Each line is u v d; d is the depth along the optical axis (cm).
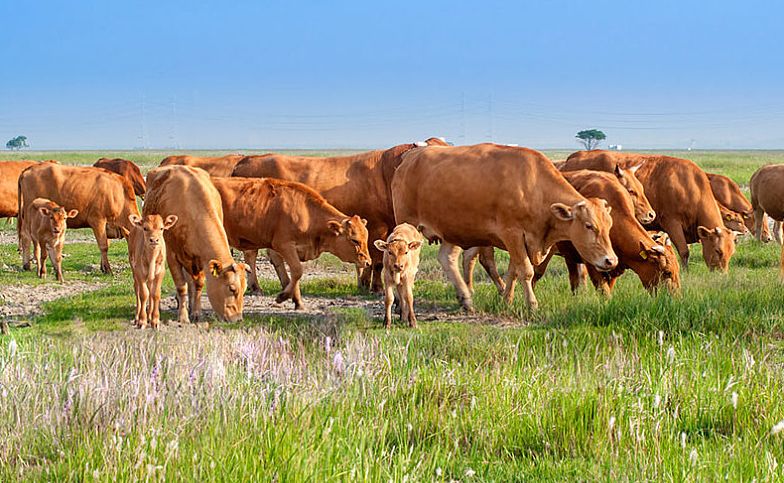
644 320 1072
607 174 1402
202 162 2073
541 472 589
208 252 1198
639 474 559
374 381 750
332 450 569
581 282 1452
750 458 575
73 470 561
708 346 866
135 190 2778
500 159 1288
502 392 732
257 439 596
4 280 1678
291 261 1365
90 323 1170
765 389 720
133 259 1227
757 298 1177
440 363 839
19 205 1905
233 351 877
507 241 1284
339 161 1695
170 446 559
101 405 660
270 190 1377
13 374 744
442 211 1329
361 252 1360
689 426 678
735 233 1916
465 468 597
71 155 14025
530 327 1155
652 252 1291
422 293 1470
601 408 680
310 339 1027
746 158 12606
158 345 921
